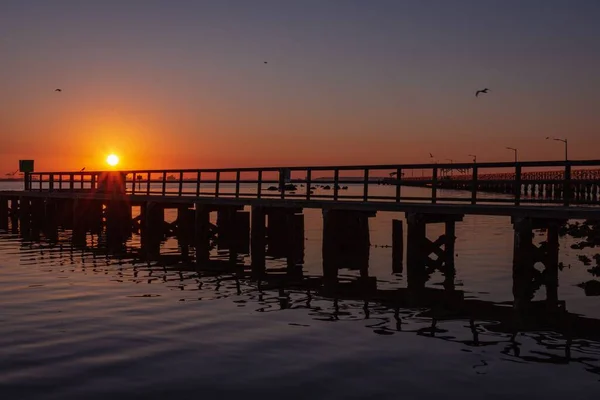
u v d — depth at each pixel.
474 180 18.06
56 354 10.22
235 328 12.10
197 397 8.33
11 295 15.59
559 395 8.40
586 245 26.81
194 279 18.70
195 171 27.80
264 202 23.44
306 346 10.78
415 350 10.54
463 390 8.58
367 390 8.57
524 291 16.25
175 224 30.19
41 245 29.72
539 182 17.03
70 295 15.62
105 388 8.65
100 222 35.25
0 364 9.67
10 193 40.06
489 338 11.38
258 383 8.86
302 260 23.23
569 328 12.14
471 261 22.02
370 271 20.34
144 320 12.73
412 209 18.81
